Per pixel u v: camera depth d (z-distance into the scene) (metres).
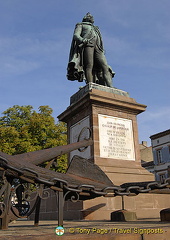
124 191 2.59
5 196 2.37
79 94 8.91
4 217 2.43
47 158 2.87
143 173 7.36
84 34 9.69
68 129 9.09
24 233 2.07
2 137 19.41
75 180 2.54
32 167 2.39
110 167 7.07
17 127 21.39
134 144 8.01
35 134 20.58
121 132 7.94
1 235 1.93
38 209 3.17
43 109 22.64
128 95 8.91
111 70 9.80
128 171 7.21
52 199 7.01
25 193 2.34
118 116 8.09
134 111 8.43
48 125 21.00
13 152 18.72
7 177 2.38
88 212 5.67
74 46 9.90
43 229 2.48
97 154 7.27
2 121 21.92
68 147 3.12
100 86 8.57
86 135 7.73
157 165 34.00
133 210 6.26
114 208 6.05
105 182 2.90
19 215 2.60
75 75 9.82
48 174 2.43
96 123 7.63
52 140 19.92
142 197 6.54
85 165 2.92
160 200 6.74
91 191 2.43
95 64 10.01
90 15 10.27
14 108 22.50
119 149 7.67
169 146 32.66
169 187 2.82
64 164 18.77
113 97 8.26
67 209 6.19
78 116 8.53
